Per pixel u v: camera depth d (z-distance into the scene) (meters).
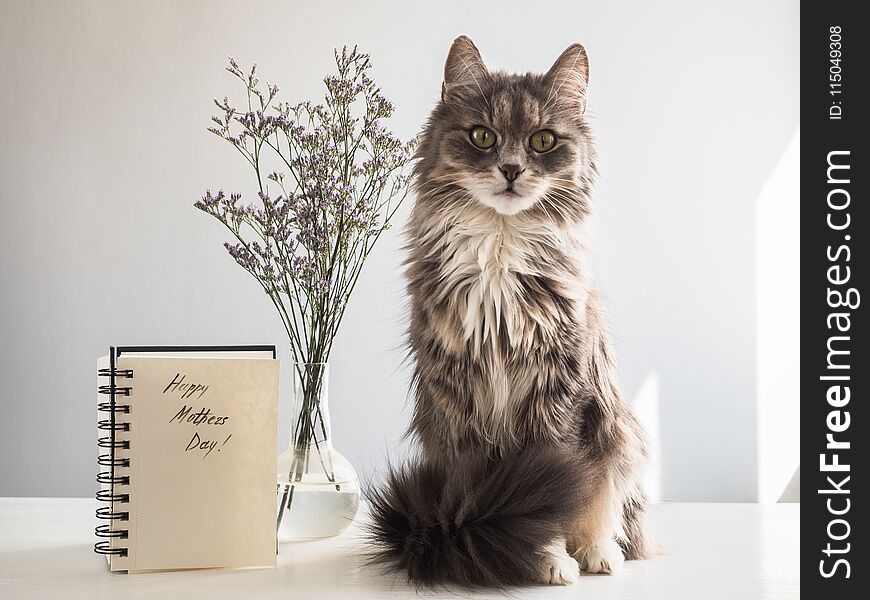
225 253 2.51
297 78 2.53
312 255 1.24
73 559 0.99
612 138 2.57
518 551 0.84
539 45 2.56
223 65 2.54
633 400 2.52
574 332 0.98
